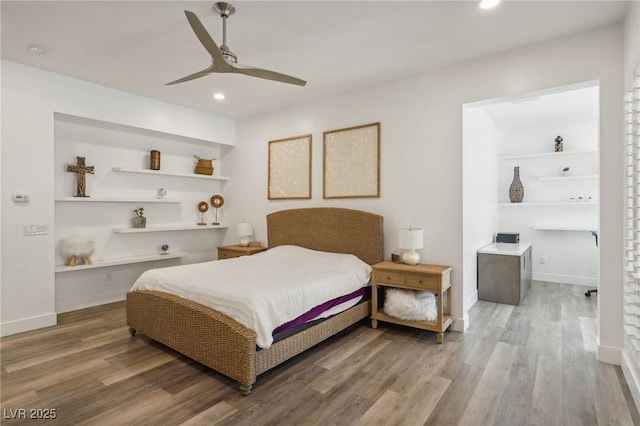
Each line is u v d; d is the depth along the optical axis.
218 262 3.76
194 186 5.49
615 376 2.46
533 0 2.34
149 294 3.04
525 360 2.75
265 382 2.41
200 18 2.58
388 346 3.05
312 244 4.41
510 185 5.88
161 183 5.06
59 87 3.65
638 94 2.11
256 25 2.68
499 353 2.89
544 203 5.43
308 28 2.72
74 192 4.15
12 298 3.34
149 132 4.63
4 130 3.29
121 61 3.34
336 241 4.20
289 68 3.52
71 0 2.34
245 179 5.41
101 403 2.14
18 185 3.38
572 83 2.82
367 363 2.71
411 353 2.89
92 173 4.27
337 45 3.02
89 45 3.02
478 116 4.68
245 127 5.39
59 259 4.06
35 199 3.48
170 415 2.02
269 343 2.32
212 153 5.72
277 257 4.02
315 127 4.54
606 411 2.05
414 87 3.70
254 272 3.21
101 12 2.49
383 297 3.82
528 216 5.88
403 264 3.59
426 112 3.62
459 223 3.45
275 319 2.46
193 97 4.44
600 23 2.65
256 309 2.37
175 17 2.56
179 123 4.78
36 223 3.49
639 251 2.09
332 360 2.76
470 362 2.71
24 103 3.41
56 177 4.02
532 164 5.83
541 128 5.76
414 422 1.96
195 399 2.20
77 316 3.91
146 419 1.98
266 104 4.74
